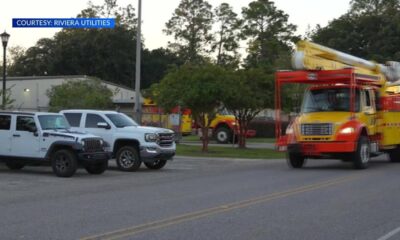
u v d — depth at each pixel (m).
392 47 74.62
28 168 20.61
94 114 20.38
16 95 60.72
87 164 18.03
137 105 28.50
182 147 31.55
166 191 13.96
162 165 20.92
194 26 107.75
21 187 14.97
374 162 24.34
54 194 13.43
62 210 10.89
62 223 9.47
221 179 16.95
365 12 87.50
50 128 18.16
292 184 15.41
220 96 26.77
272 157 26.39
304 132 19.97
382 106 22.25
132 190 14.20
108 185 15.42
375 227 9.27
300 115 20.77
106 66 91.38
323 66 20.61
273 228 9.11
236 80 27.67
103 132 20.09
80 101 40.78
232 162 24.27
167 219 9.87
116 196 13.01
